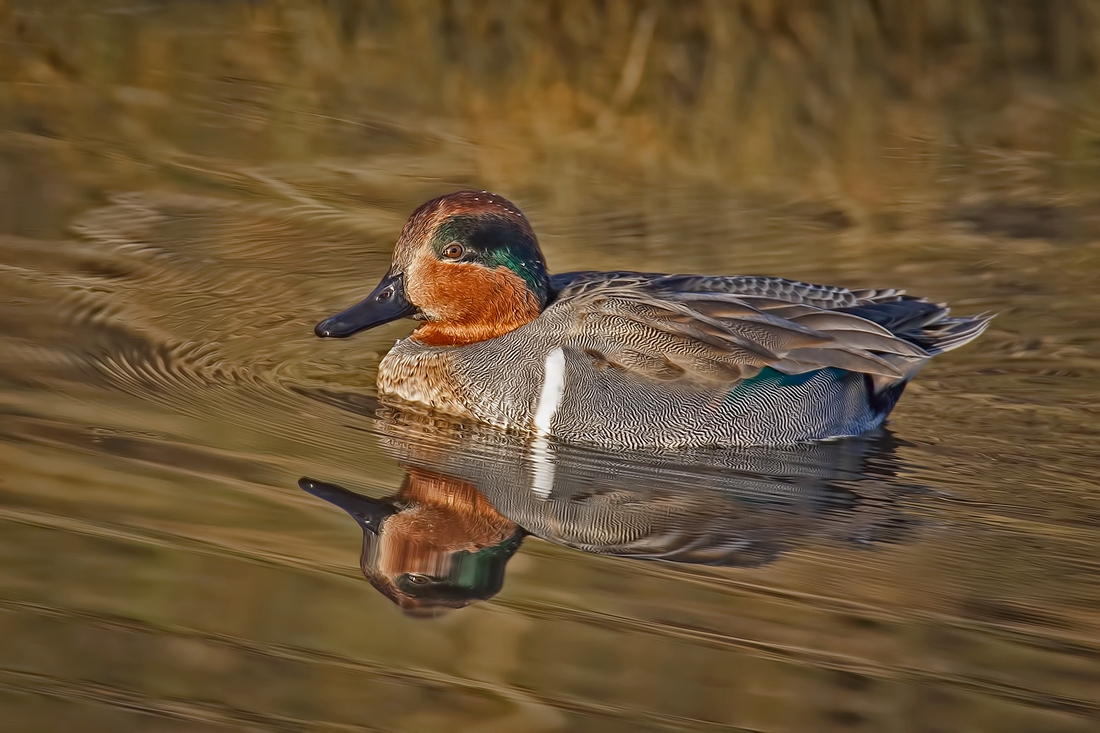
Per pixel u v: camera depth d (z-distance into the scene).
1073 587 8.80
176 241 14.73
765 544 9.30
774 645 7.84
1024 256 15.45
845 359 11.26
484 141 17.80
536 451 10.83
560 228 15.55
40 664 7.09
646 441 11.03
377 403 11.62
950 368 13.27
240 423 10.76
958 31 19.95
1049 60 19.94
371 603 8.00
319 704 6.98
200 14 21.19
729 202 16.50
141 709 6.81
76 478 9.20
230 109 18.31
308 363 12.48
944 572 8.96
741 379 11.10
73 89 18.55
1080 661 7.81
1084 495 10.51
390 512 9.27
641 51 18.98
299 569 8.28
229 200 15.93
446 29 19.83
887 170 17.44
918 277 14.89
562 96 18.70
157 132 17.58
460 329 11.62
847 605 8.39
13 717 6.65
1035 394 12.71
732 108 18.36
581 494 10.02
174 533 8.54
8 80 18.55
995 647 7.94
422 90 19.08
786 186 17.03
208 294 13.63
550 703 7.13
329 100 18.77
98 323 12.57
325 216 15.64
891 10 19.62
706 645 7.79
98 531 8.46
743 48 19.05
